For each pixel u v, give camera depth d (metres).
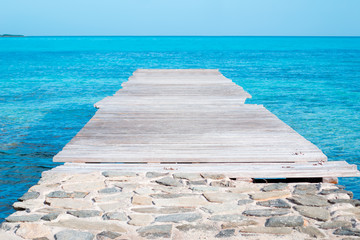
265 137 7.60
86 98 22.31
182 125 8.63
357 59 55.66
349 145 13.10
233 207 4.61
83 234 3.92
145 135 7.74
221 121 9.06
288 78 32.56
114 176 5.63
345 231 3.98
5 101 21.14
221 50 82.44
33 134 14.36
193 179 5.54
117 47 99.69
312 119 17.08
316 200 4.81
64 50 82.69
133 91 14.04
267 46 108.06
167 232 3.98
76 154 6.49
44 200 4.79
